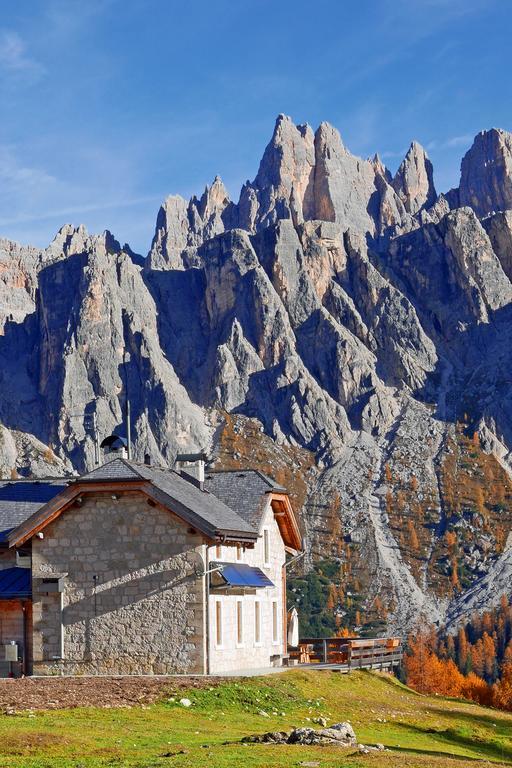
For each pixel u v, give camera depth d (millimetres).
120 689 43344
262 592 60719
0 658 55219
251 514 61000
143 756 29641
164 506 52000
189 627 51531
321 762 29422
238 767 27891
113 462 53938
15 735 31500
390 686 57625
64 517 53969
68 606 53344
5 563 57656
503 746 42438
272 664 61250
